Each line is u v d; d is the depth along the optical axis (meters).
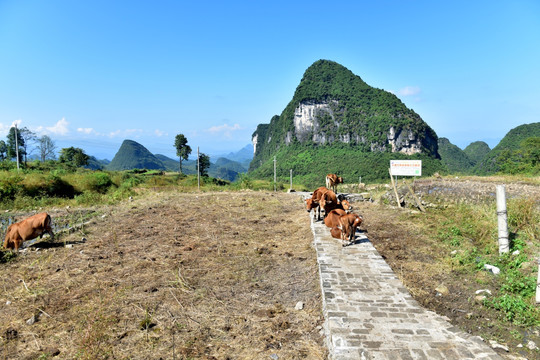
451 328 4.12
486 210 10.04
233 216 12.24
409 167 13.45
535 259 6.51
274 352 4.11
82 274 6.59
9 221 12.66
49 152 72.44
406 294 5.02
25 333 4.56
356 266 6.11
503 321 4.75
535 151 50.94
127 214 12.75
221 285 6.09
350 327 4.11
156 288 5.91
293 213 12.61
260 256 7.63
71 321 4.83
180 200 16.22
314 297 5.52
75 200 17.41
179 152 83.62
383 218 10.85
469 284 5.89
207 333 4.54
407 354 3.59
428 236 8.68
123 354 4.06
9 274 6.69
